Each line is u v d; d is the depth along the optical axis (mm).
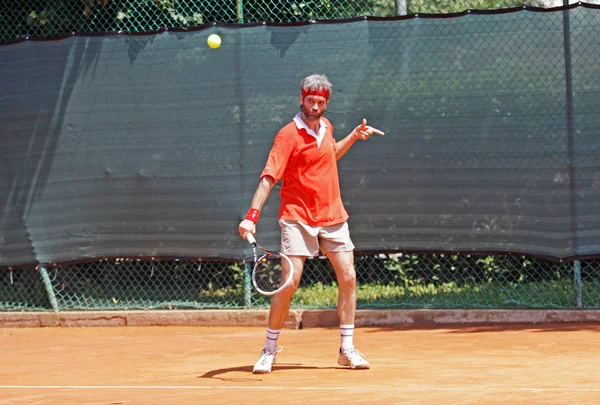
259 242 10359
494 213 9906
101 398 5980
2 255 11148
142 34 10672
